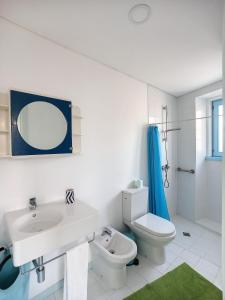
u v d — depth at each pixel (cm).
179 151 289
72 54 166
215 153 268
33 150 142
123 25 134
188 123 275
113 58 181
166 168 271
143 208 219
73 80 168
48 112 150
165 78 227
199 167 270
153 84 245
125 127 217
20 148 135
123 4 114
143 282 167
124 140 217
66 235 118
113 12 121
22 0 110
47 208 143
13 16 125
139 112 234
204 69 203
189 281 167
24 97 137
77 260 126
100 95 190
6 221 124
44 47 149
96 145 188
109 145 200
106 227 194
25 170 141
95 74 185
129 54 174
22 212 134
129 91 220
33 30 140
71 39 151
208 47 162
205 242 229
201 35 145
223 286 86
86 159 180
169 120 278
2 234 129
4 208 132
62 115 157
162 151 267
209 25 133
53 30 140
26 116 138
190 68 201
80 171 175
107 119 198
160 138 258
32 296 144
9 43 131
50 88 153
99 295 153
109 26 135
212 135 270
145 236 187
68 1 111
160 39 150
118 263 149
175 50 167
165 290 158
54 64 155
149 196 242
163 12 121
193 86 250
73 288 125
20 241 98
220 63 190
